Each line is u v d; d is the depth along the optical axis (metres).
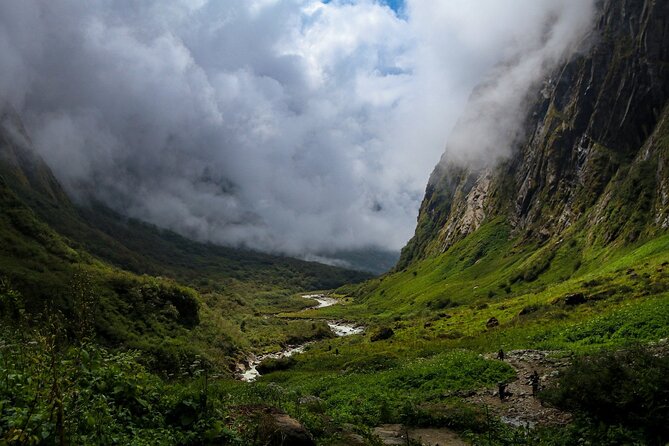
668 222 97.25
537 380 26.45
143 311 82.88
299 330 143.88
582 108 177.00
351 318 183.38
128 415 11.95
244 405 16.36
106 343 66.44
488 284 155.50
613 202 128.12
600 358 20.44
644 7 162.75
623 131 155.38
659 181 114.00
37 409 8.86
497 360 35.06
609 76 166.00
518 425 21.89
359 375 42.84
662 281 58.53
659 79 148.50
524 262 155.38
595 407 18.45
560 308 61.84
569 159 176.00
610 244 116.00
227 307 185.38
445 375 33.06
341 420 22.77
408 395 30.19
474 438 20.38
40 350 8.98
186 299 97.94
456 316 100.31
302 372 63.31
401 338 81.75
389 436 21.67
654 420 16.27
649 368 17.81
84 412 9.67
